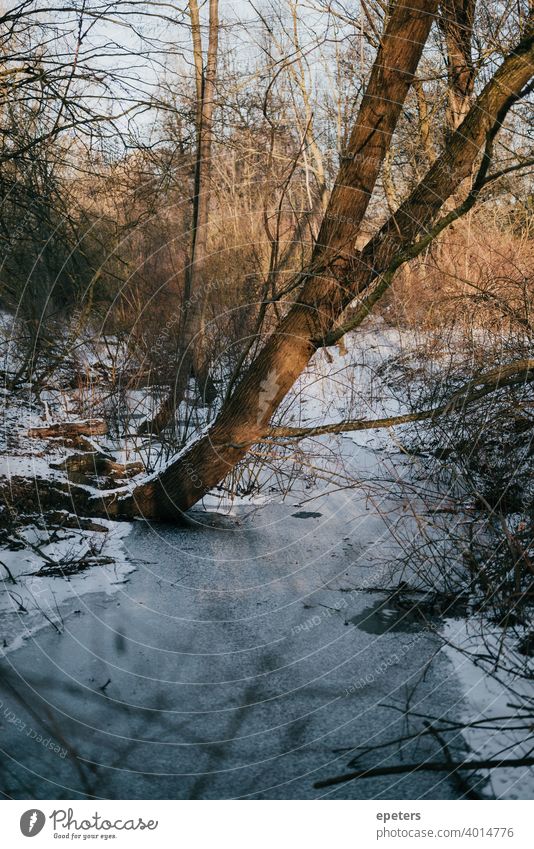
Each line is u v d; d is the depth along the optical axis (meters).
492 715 3.41
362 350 8.98
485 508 5.19
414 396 7.88
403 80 5.10
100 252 8.84
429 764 3.11
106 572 5.04
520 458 5.34
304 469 7.09
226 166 9.80
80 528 5.68
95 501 5.96
